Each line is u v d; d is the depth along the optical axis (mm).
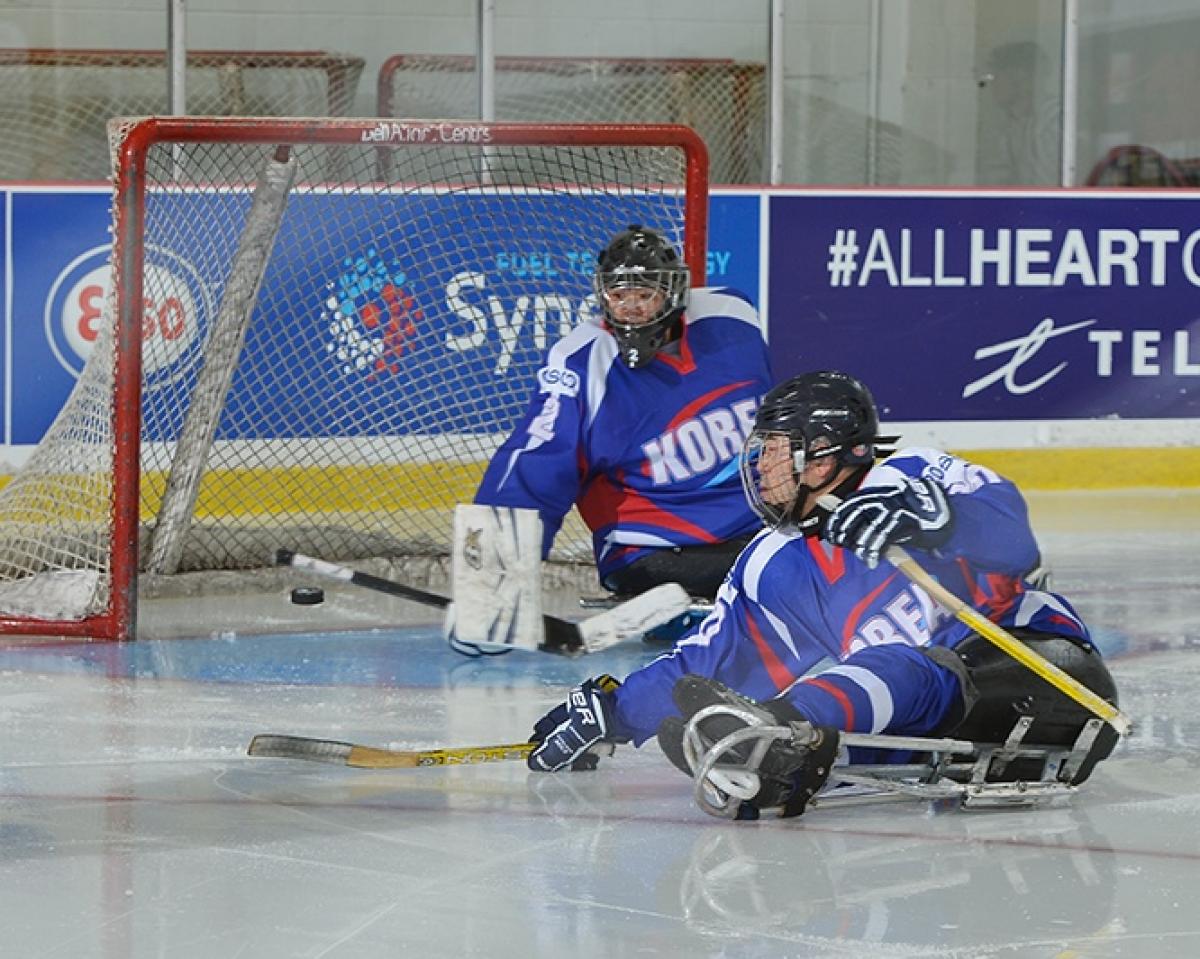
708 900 11078
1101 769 14656
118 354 20172
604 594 23484
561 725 14055
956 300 32062
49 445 22500
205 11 32469
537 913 10828
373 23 33031
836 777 12656
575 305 27391
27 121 32406
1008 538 12938
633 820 12938
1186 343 32812
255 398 26234
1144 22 34562
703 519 20234
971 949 10227
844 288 31688
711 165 34312
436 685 18250
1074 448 32562
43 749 15312
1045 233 32250
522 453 19578
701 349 20234
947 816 13086
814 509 13367
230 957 10047
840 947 10234
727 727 12031
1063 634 13383
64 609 20891
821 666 18453
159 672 18719
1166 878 11586
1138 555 25766
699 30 34219
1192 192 32656
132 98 32750
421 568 24219
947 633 13383
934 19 34594
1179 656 19453
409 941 10320
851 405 13141
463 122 21750
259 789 13922
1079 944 10320
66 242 28625
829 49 34625
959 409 32188
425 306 26984
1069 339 32469
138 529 20812
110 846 12305
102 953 10125
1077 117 34125
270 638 20609
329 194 26609
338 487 26516
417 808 13297
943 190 31875
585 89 34000
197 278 25750
